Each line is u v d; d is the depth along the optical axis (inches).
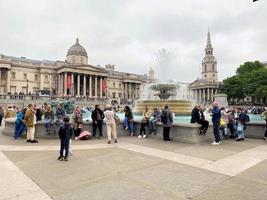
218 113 560.7
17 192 261.4
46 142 594.2
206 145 547.2
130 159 408.5
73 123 646.5
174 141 601.9
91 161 395.2
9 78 3801.7
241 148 511.5
